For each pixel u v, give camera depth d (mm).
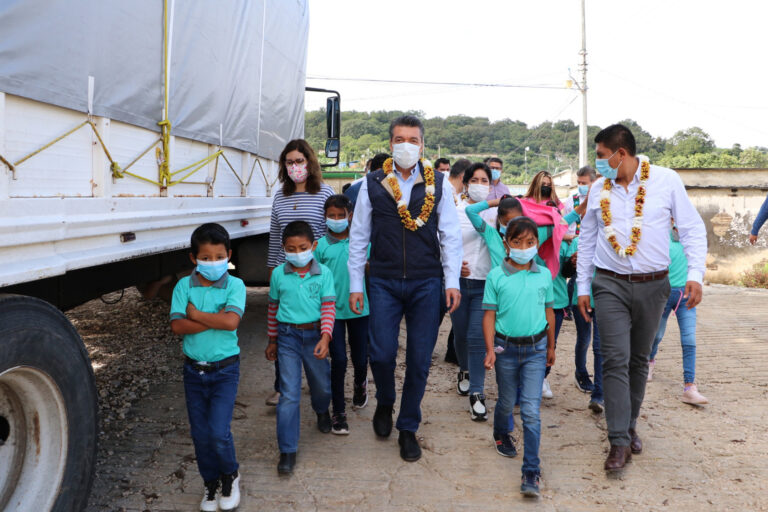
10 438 2342
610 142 3383
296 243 3436
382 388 3816
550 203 4535
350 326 4367
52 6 2340
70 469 2430
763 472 3453
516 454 3689
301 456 3643
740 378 5262
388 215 3561
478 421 4242
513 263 3424
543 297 3377
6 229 1993
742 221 18219
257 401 4555
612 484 3320
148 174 3273
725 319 7871
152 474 3346
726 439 3922
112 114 2842
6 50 2088
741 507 3066
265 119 5566
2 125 2088
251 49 5008
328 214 4055
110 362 5414
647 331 3518
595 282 3551
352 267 3680
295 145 4246
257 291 9203
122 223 2830
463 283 4328
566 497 3182
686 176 19891
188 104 3744
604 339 3482
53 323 2309
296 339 3516
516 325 3340
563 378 5305
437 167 7523
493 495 3201
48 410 2359
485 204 4195
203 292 2939
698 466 3535
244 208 4914
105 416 4141
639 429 4094
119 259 2844
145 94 3174
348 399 4723
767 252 18156
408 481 3344
